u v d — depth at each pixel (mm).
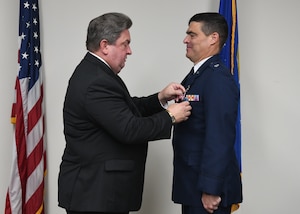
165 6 2340
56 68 2320
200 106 1506
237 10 2375
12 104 2238
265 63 2381
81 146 1497
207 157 1396
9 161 2262
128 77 2344
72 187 1497
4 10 2211
